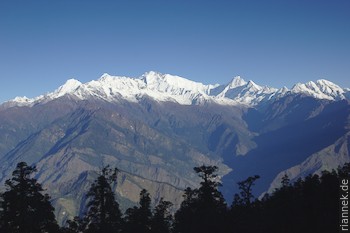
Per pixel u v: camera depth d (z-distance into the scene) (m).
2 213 81.56
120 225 106.88
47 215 82.75
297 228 113.06
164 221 120.44
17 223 80.38
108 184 94.75
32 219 80.44
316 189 122.69
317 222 111.69
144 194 113.06
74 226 96.12
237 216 116.44
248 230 114.75
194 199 117.44
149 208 118.12
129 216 110.50
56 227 84.38
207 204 112.44
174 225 123.94
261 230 115.19
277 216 117.19
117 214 95.62
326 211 113.44
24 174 82.69
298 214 115.81
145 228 110.06
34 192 82.81
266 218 117.06
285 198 121.06
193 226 113.38
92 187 94.69
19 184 81.94
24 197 81.56
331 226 109.62
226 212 117.12
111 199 94.81
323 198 117.44
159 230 116.12
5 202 81.31
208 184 112.62
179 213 121.06
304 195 121.50
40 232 82.06
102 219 94.25
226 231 112.94
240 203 121.50
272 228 115.19
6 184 82.19
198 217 112.69
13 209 80.81
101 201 94.25
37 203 82.25
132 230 108.88
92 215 94.50
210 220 111.56
